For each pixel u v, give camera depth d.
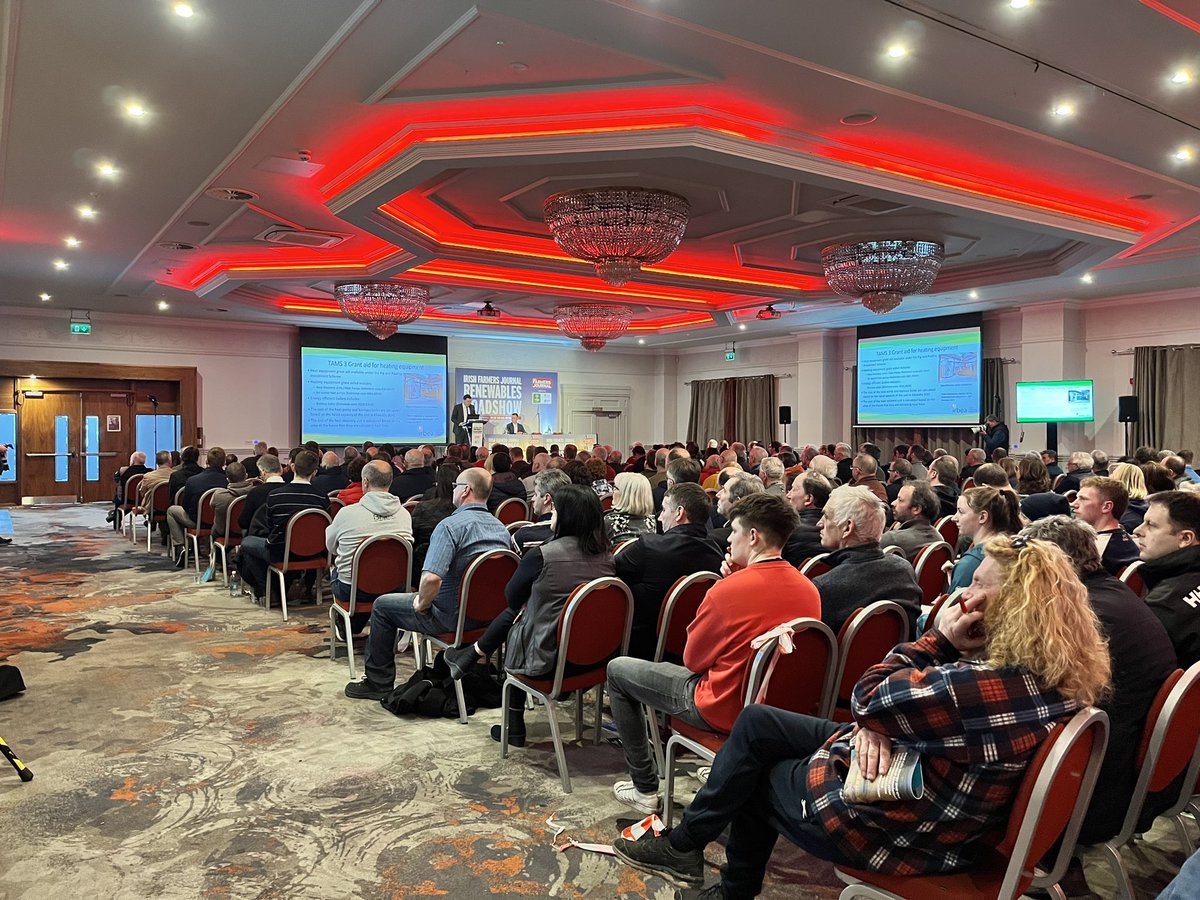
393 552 4.51
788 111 5.12
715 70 4.53
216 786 3.08
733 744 2.06
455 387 17.08
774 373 16.98
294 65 4.51
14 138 5.59
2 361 13.23
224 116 5.24
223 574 7.32
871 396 14.56
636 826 2.64
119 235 8.39
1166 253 8.95
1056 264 9.20
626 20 3.95
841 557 2.90
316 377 15.15
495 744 3.50
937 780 1.58
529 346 17.92
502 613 3.57
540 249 9.15
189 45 4.28
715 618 2.46
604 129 5.20
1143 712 1.99
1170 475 4.38
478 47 4.28
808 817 1.79
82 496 14.07
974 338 13.02
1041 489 5.68
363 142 5.77
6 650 4.92
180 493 7.93
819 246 9.02
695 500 3.34
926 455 10.34
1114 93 4.77
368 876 2.46
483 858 2.57
